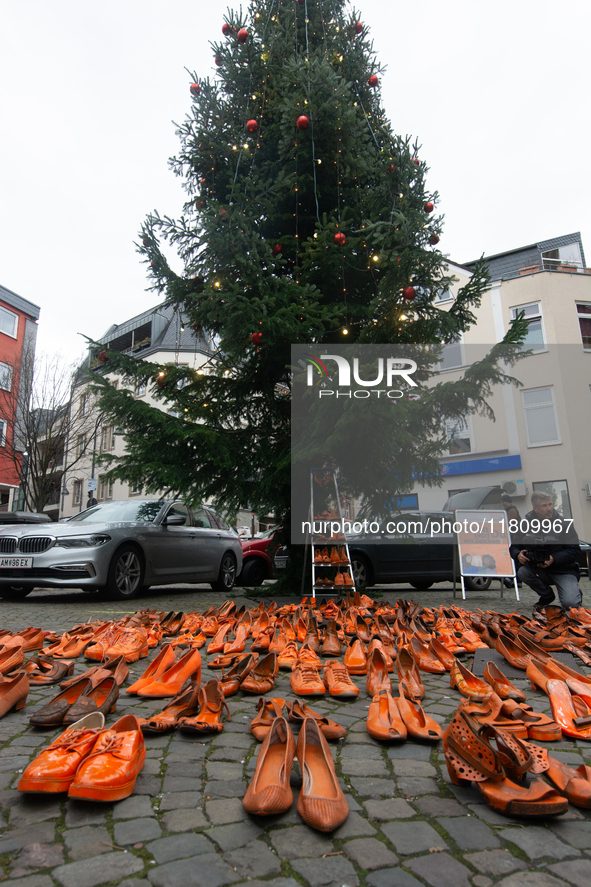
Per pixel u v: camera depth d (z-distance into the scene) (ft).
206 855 4.68
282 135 23.99
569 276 70.54
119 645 11.96
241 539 37.68
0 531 23.38
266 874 4.43
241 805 5.60
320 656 12.59
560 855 4.76
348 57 26.25
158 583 25.94
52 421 64.54
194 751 7.04
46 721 7.54
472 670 11.38
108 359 22.86
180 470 21.34
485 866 4.58
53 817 5.28
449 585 41.65
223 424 25.07
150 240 23.09
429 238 22.12
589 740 7.40
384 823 5.29
